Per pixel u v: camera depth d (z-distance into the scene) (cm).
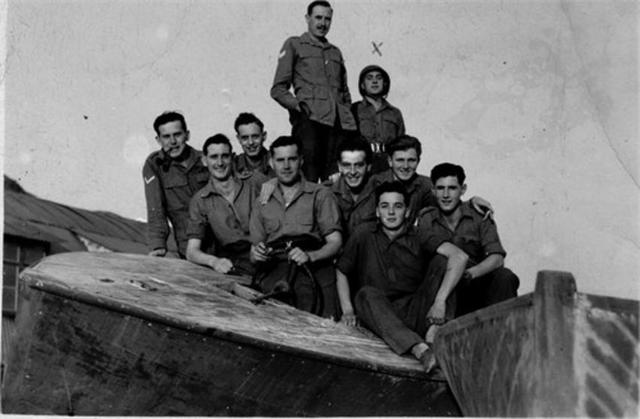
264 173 1027
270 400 838
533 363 763
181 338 813
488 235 943
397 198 915
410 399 852
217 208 980
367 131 1088
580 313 765
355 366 832
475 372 808
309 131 1075
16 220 1241
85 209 1305
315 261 934
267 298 914
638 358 765
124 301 811
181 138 1033
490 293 934
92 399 823
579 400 759
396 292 915
